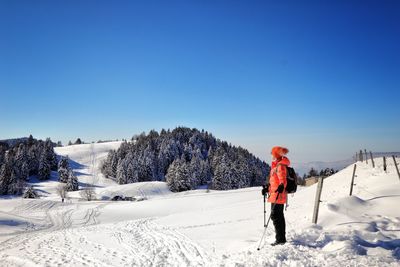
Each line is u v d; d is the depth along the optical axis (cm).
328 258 606
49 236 1927
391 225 919
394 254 637
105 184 12338
